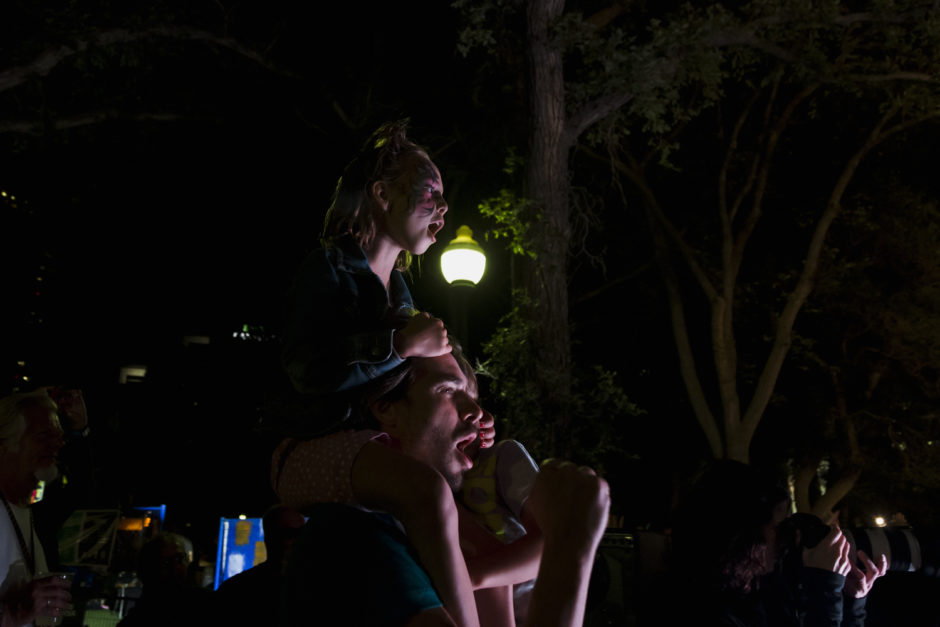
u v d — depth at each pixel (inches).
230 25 576.4
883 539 116.0
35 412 117.9
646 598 100.0
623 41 428.5
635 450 880.9
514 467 55.2
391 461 46.1
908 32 530.6
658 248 688.4
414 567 43.1
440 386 52.8
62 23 507.5
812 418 776.3
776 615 103.2
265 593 65.7
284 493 51.4
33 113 565.6
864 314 705.6
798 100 621.9
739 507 92.4
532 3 424.5
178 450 922.1
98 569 269.4
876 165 696.4
